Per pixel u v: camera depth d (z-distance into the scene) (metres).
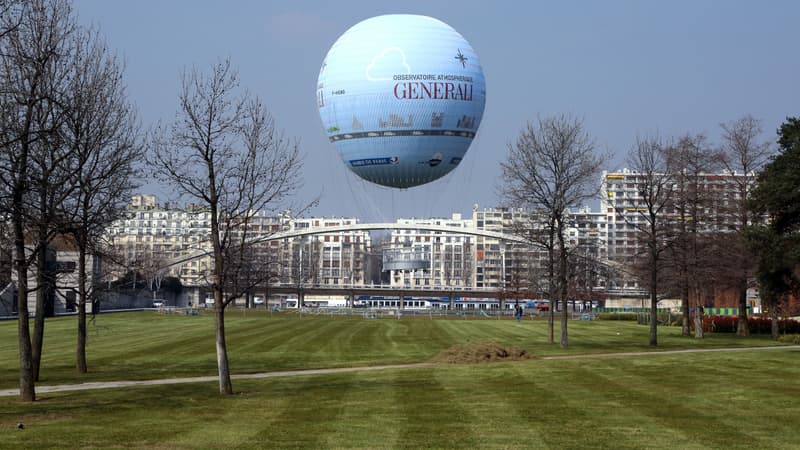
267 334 106.56
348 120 120.06
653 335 87.56
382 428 33.81
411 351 79.00
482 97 122.56
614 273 177.25
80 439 31.45
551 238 86.88
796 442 30.72
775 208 74.06
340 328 121.69
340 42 122.50
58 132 45.97
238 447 29.81
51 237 51.31
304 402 42.34
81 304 60.53
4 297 145.62
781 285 77.19
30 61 45.03
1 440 31.12
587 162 95.94
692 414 36.97
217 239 47.06
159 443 30.62
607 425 34.28
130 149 56.84
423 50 118.06
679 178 101.31
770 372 53.72
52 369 62.59
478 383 49.38
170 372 60.81
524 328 123.69
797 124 76.12
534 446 29.95
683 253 96.75
